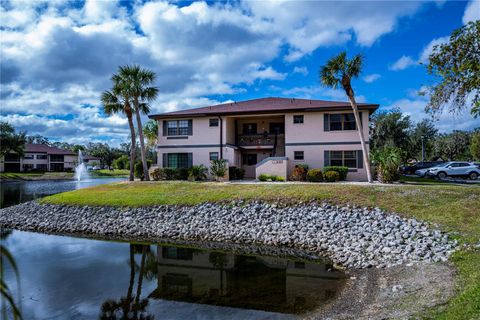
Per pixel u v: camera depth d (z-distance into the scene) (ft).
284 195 50.55
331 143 75.05
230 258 34.01
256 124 89.10
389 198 46.14
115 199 57.26
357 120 63.36
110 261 33.24
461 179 84.64
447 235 32.78
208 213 48.75
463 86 21.79
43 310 21.39
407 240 33.47
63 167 247.70
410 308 17.85
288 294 23.72
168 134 84.79
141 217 50.11
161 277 28.25
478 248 27.84
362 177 72.64
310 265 31.01
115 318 20.17
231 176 77.71
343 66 60.29
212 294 24.12
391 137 120.88
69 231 48.26
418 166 102.78
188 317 20.20
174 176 79.87
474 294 17.38
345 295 22.70
